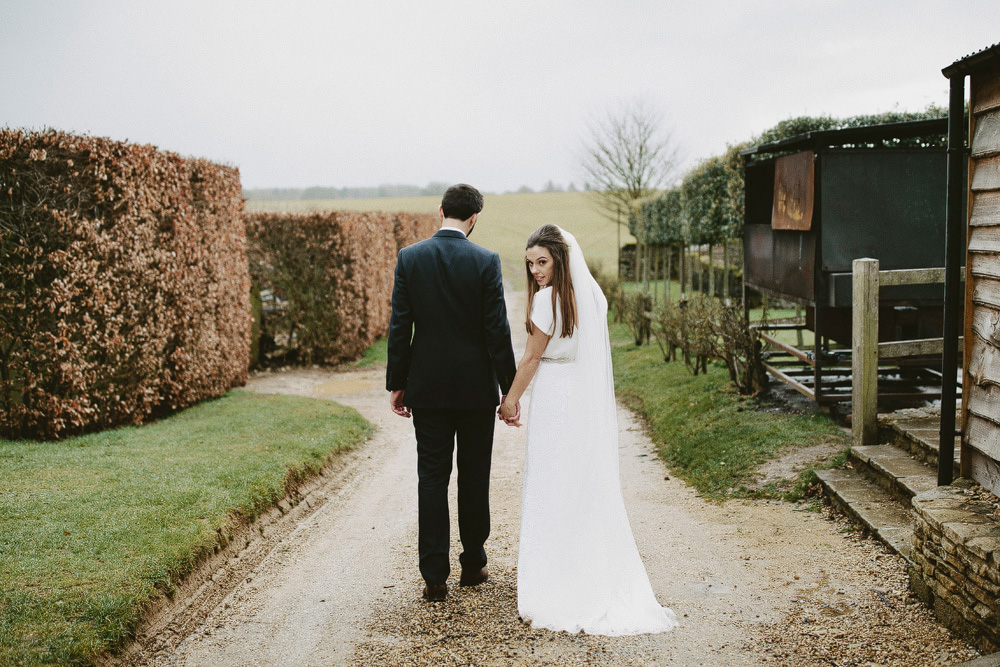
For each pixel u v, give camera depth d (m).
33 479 5.27
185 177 8.78
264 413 8.41
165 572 3.69
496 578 3.94
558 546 3.42
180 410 8.80
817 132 6.15
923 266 6.32
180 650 3.30
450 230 3.65
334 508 5.72
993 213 3.21
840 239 6.25
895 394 6.14
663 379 9.88
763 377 7.58
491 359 3.63
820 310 6.29
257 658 3.19
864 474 5.04
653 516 5.18
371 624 3.46
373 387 11.75
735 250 15.92
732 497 5.33
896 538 3.95
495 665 2.97
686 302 10.62
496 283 3.54
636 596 3.45
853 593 3.49
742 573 3.90
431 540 3.60
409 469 6.90
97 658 2.96
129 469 5.61
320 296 13.70
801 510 4.86
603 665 2.95
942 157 6.23
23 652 2.85
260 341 14.27
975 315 3.39
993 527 2.98
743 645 3.08
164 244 8.38
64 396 6.83
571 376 3.49
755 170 8.47
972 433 3.44
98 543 3.98
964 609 2.93
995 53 3.10
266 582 4.17
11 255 6.61
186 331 8.73
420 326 3.55
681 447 6.76
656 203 18.06
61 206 6.85
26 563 3.69
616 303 18.36
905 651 2.91
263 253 13.60
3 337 6.64
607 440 3.55
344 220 13.56
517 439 8.15
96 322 7.08
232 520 4.65
